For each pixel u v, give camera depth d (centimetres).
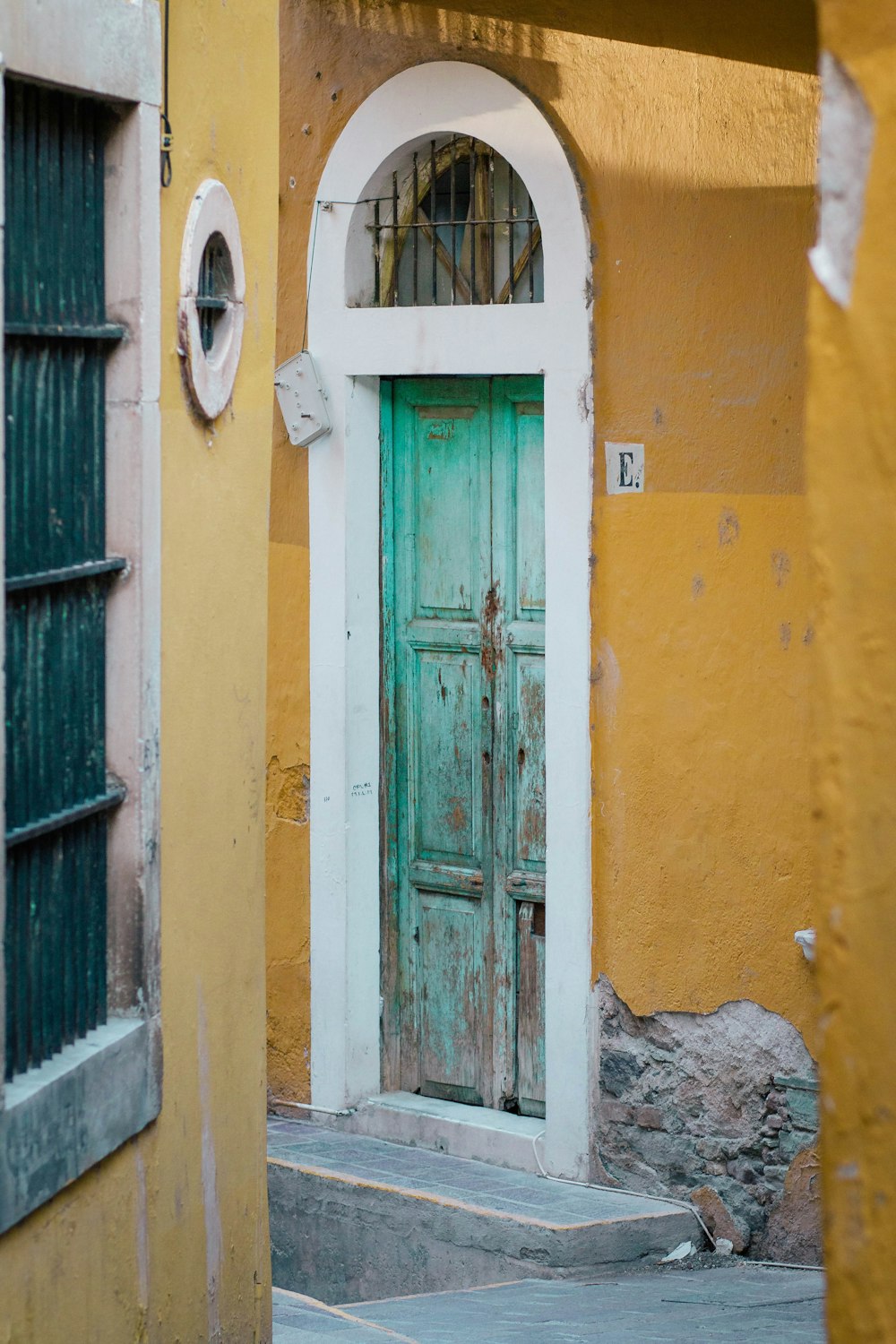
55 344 356
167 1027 401
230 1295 443
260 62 454
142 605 381
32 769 347
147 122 377
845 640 146
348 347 713
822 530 148
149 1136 393
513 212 687
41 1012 350
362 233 717
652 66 636
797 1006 630
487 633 718
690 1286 605
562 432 664
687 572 643
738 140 622
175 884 405
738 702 635
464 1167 702
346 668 727
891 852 142
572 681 668
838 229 146
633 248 646
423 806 743
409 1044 752
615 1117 673
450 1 676
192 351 407
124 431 378
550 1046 685
